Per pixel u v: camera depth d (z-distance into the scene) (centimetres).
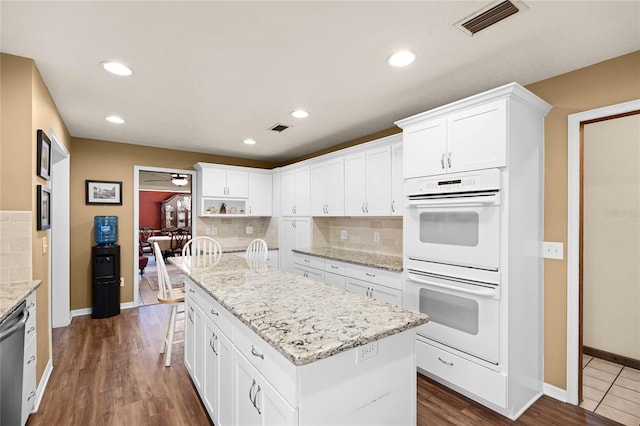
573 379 218
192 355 233
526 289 215
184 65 211
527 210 215
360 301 162
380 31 173
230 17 160
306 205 446
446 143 229
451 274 228
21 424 172
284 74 225
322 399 112
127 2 148
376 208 336
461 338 223
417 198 252
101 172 417
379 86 245
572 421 201
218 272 239
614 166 286
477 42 184
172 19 162
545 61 206
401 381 137
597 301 295
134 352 297
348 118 323
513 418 202
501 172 201
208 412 195
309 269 410
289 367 109
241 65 211
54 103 274
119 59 202
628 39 180
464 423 197
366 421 124
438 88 249
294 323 130
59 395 225
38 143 215
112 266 403
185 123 340
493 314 205
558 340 225
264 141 421
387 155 324
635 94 193
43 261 235
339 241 446
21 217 200
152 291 544
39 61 204
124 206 433
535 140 222
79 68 213
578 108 215
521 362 211
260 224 554
